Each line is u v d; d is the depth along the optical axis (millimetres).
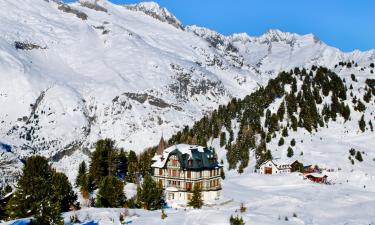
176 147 126938
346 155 182750
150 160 139875
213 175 123562
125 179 136875
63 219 71188
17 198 76062
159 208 94500
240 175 168625
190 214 84688
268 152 182125
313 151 189500
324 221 92750
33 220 63406
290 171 170125
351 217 98000
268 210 100812
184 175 120188
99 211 84938
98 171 129000
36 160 84688
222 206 108625
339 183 148750
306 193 129000
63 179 91000
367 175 155750
